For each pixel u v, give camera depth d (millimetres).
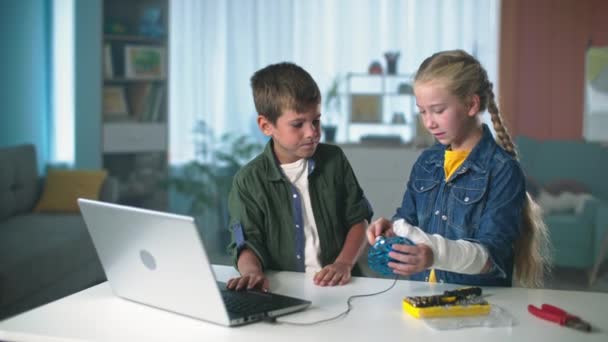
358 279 1527
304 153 1617
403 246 1275
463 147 1590
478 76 1472
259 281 1410
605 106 5219
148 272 1271
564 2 5250
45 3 5285
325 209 1710
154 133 5137
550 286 4004
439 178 1626
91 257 3902
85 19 4922
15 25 4887
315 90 1605
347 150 4727
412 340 1132
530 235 1578
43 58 5277
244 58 5375
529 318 1257
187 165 5359
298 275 1567
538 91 5340
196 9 5363
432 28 5160
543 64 5312
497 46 5176
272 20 5316
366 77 5270
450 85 1429
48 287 3391
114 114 5117
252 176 1690
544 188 4629
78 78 4961
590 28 5234
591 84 5234
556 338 1152
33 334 1172
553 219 4145
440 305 1259
